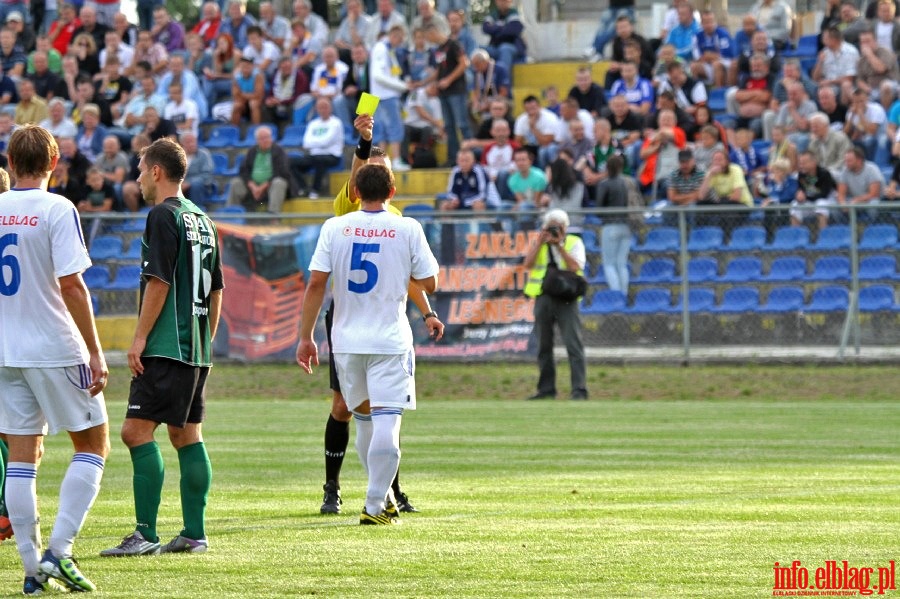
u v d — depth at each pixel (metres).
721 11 74.50
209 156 66.69
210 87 73.69
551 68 74.06
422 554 17.31
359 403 20.22
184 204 17.78
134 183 63.19
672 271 52.59
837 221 51.38
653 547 17.78
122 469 28.45
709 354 51.78
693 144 58.88
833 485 24.78
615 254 52.84
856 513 21.00
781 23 71.50
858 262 50.81
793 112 59.50
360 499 23.62
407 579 15.61
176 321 17.42
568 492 24.02
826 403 44.41
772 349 51.25
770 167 56.75
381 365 19.75
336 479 21.94
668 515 20.89
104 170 64.94
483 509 21.80
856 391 46.62
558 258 45.91
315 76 70.06
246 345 53.62
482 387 48.91
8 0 82.06
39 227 15.38
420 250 19.72
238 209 63.56
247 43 73.94
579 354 46.38
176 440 17.94
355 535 19.00
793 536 18.67
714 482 25.38
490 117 64.81
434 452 31.22
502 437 34.62
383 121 66.56
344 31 73.12
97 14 80.06
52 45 78.31
